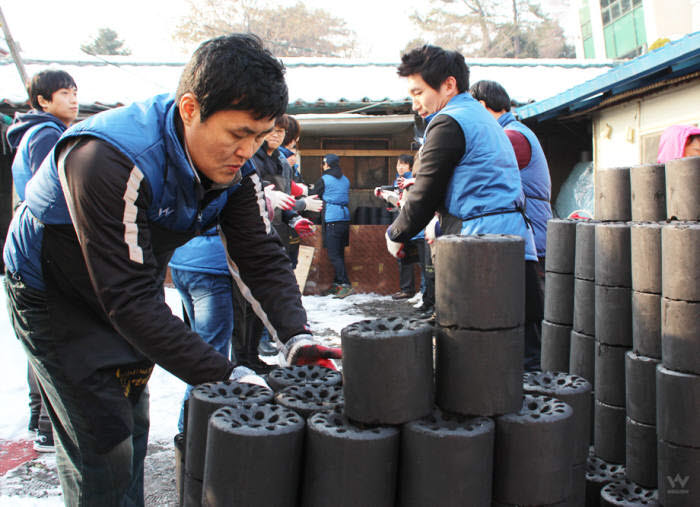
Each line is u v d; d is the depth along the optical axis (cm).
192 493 151
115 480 175
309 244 864
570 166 974
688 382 181
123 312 151
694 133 309
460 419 148
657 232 200
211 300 317
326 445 133
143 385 185
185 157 158
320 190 851
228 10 2848
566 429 147
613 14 1736
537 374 183
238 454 129
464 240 146
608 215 250
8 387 418
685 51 579
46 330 171
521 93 1004
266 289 196
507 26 3127
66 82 358
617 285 222
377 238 877
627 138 799
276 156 445
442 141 287
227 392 156
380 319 156
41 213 162
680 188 210
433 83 306
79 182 147
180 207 169
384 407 138
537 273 313
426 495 136
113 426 170
